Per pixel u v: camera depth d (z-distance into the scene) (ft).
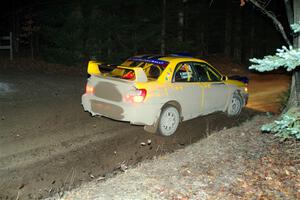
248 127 26.91
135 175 18.51
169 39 69.62
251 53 100.89
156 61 26.53
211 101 29.30
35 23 67.87
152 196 16.14
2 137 24.22
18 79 45.73
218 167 19.47
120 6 64.85
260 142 23.15
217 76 30.22
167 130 25.94
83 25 61.67
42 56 66.23
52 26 64.08
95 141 24.45
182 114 27.02
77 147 23.22
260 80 61.26
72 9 61.67
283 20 54.34
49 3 63.26
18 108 31.76
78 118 29.66
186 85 26.84
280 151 21.34
